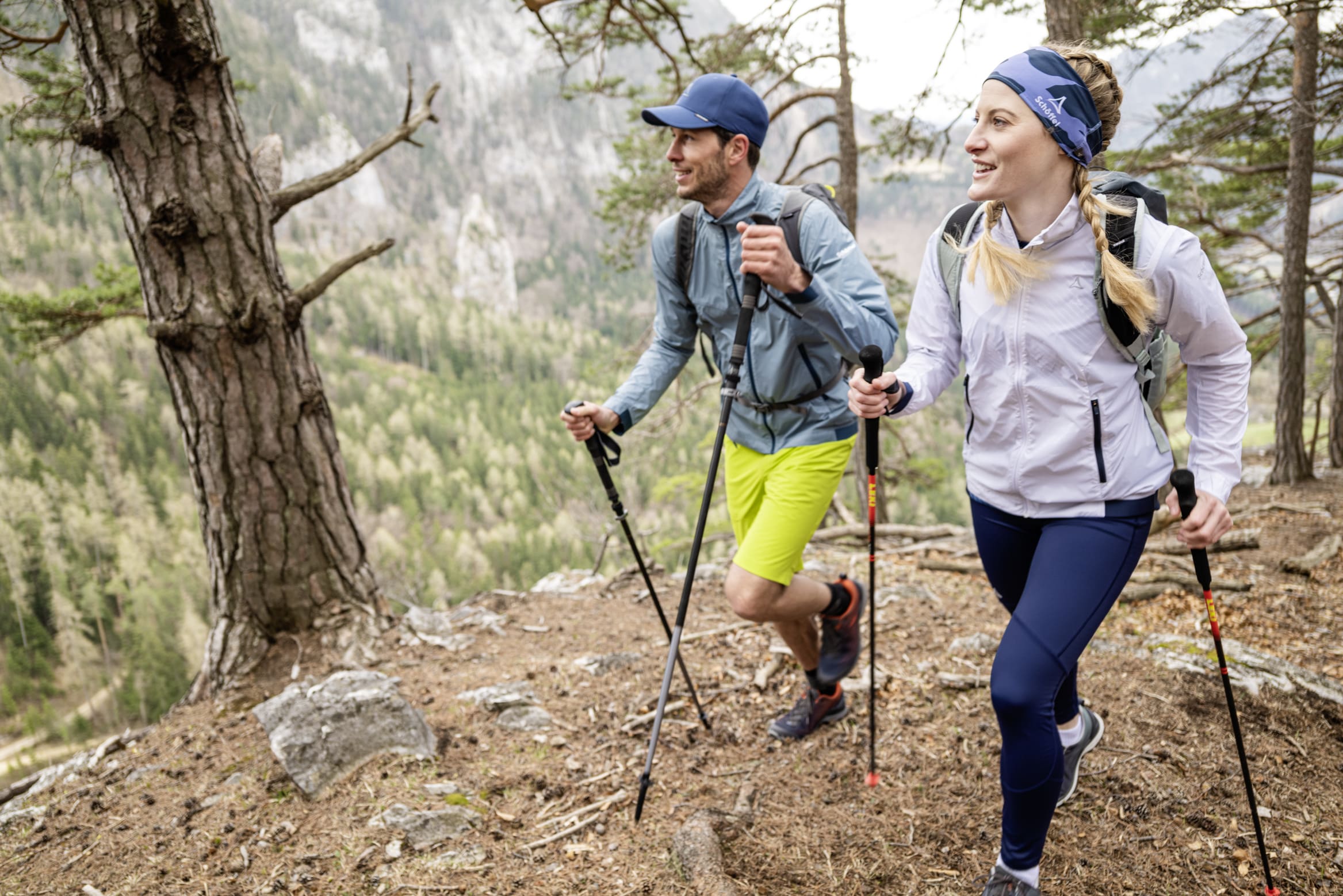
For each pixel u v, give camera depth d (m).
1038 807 1.85
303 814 2.52
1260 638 3.93
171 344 3.63
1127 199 1.72
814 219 2.36
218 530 3.79
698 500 11.80
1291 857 2.22
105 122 3.48
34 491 71.31
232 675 3.71
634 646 3.85
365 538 4.14
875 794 2.54
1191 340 1.80
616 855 2.27
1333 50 9.24
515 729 2.98
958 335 2.07
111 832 2.54
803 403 2.51
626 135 10.52
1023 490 1.95
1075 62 1.74
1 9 3.76
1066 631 1.81
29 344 7.57
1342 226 10.25
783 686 3.29
